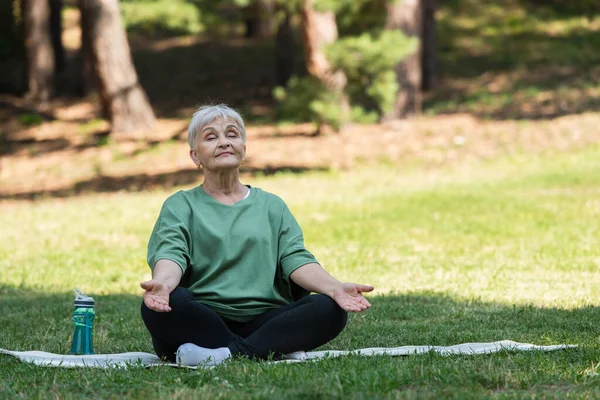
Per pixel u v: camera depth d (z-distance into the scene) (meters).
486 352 6.22
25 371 5.82
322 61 25.19
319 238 15.52
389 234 15.59
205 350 5.74
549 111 30.41
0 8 39.94
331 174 24.03
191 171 26.77
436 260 13.05
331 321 5.92
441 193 19.86
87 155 29.94
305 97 23.95
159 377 5.43
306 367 5.55
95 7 31.55
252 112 34.34
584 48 39.31
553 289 10.31
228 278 6.05
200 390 5.02
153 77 40.69
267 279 6.09
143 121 32.22
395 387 5.13
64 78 40.81
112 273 13.30
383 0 22.70
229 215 6.12
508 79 35.88
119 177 26.80
